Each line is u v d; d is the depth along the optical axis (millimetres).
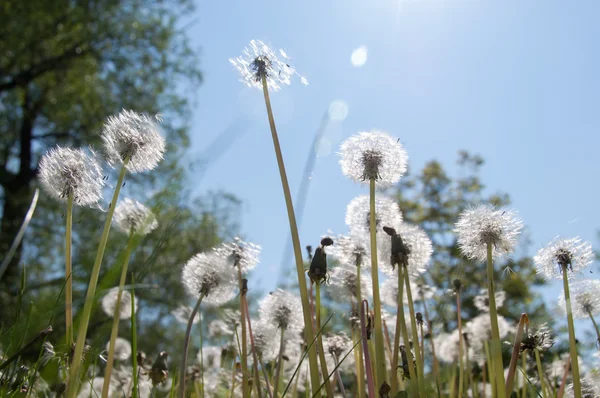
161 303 1941
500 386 296
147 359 578
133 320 314
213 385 521
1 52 2770
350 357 488
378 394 313
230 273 393
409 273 405
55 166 342
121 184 326
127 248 335
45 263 2348
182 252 2254
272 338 479
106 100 3082
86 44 3029
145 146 346
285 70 346
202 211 2477
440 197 2572
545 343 373
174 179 417
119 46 3086
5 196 2406
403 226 416
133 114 354
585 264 345
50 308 353
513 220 333
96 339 385
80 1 2963
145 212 397
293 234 319
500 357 301
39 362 323
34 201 287
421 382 320
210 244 2422
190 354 761
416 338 331
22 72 2926
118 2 2988
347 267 450
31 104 3076
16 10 2734
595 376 397
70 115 3096
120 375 544
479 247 338
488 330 548
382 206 421
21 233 276
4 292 1760
